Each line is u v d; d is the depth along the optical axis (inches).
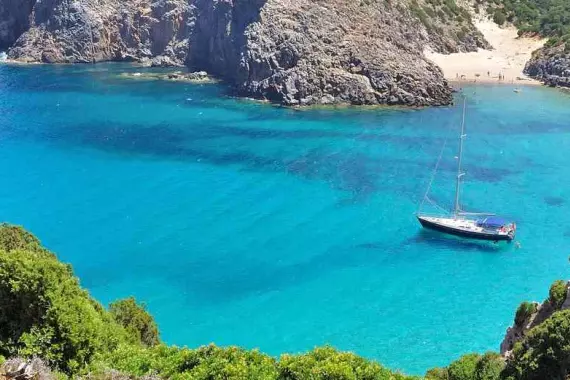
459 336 1871.3
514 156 3526.1
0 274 1047.6
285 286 2174.0
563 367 1060.5
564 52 5364.2
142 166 3316.9
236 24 5300.2
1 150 3503.9
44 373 897.5
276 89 4697.3
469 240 2551.7
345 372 891.4
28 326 1049.5
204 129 3986.2
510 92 5073.8
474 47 6195.9
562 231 2630.4
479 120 4247.0
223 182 3115.2
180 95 4859.7
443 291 2154.3
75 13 6186.0
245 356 964.0
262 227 2620.6
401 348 1811.0
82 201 2842.0
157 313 1994.3
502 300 2092.8
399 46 5118.1
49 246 2410.2
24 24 6515.8
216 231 2571.4
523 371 1099.9
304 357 938.7
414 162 3412.9
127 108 4458.7
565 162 3435.0
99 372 927.7
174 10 5994.1
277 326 1932.8
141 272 2244.1
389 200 2915.8
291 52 4771.2
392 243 2518.5
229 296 2103.8
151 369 953.5
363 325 1937.7
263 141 3757.4
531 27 6402.6
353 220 2714.1
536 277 2255.2
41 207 2760.8
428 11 6264.8
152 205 2819.9
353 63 4835.1
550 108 4557.1
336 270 2292.1
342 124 4131.4
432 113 4441.4
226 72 5447.8
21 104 4507.9
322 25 4963.1
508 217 2755.9
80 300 1095.0
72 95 4803.2
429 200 2903.5
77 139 3732.8
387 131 3978.8
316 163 3390.7
